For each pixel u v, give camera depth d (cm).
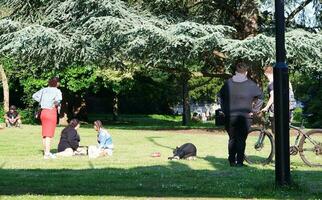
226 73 2830
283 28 874
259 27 2884
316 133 1229
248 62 2438
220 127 3144
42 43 2445
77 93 4462
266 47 2289
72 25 2572
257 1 2589
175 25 2398
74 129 1547
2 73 4031
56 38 2448
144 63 2764
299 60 2486
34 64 2784
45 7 2688
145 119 5491
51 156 1473
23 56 2584
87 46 2533
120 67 2825
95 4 2478
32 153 1625
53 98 1467
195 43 2378
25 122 4259
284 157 873
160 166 1248
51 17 2598
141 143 1977
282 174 876
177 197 796
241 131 1208
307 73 2683
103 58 2647
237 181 974
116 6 2459
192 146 1412
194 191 853
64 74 4084
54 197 782
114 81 4262
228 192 841
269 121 1290
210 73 2903
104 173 1104
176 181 984
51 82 1479
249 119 1196
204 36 2359
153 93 4944
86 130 2683
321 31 2644
